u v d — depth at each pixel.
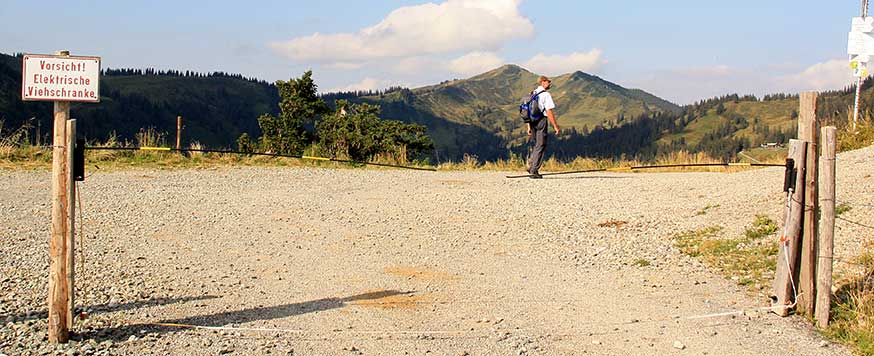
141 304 6.61
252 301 6.87
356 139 22.72
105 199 11.85
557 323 6.42
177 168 16.17
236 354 5.54
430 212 11.32
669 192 12.45
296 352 5.63
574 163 19.38
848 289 6.74
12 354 5.27
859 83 16.62
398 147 22.77
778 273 6.56
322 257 8.60
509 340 5.98
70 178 5.52
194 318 6.29
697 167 18.12
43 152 16.81
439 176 15.85
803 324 6.25
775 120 191.25
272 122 25.38
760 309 6.62
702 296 7.09
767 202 10.10
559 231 10.02
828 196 6.15
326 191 13.32
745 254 8.23
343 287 7.43
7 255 8.09
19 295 6.65
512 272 8.08
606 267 8.25
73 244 5.62
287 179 14.85
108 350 5.47
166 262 8.16
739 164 12.30
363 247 9.11
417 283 7.62
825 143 6.16
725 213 10.06
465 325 6.34
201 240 9.27
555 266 8.33
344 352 5.66
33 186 12.91
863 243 7.87
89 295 6.77
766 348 5.79
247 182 14.28
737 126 192.88
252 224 10.29
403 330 6.18
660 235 9.52
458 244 9.33
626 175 15.69
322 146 23.20
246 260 8.38
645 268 8.14
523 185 14.20
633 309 6.77
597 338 6.05
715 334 6.10
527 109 15.05
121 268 7.80
